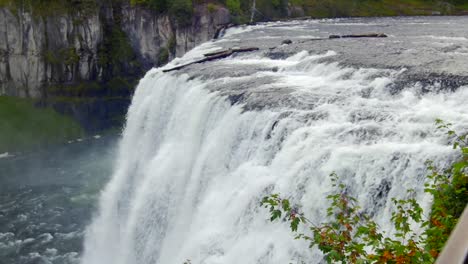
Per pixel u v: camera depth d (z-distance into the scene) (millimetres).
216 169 18578
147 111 28562
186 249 15781
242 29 56438
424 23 60438
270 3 77500
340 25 59562
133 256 22000
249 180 15547
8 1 54000
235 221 14984
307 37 42812
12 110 54906
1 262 27672
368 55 26703
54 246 29312
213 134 19688
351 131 14547
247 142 17578
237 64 28688
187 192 19359
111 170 43312
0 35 54844
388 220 11703
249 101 19203
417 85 18906
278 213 8617
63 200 36406
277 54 30656
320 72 24547
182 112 23438
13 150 49469
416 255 7156
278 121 16594
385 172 12227
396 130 14375
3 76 55844
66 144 51938
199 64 30156
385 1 92625
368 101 18016
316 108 17453
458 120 14547
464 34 41344
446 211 8992
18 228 31734
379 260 7293
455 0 94250
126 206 27922
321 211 12820
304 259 12367
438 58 24688
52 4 54969
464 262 2922
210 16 63844
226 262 14125
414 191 11031
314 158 13484
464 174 9547
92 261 27500
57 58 55938
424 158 11883
